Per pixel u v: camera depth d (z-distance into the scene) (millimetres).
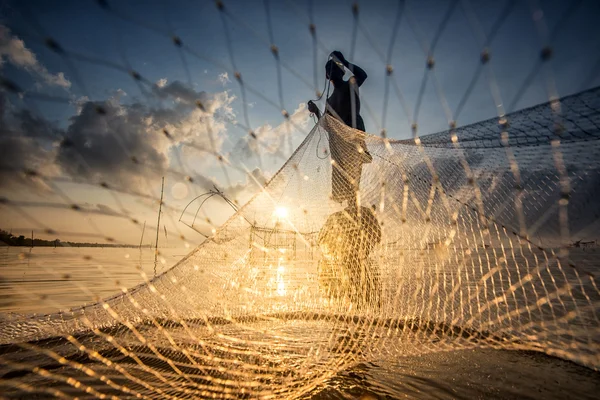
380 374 2717
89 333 3510
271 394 2289
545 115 2205
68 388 2396
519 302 3654
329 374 2646
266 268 4293
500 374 2686
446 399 2297
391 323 3643
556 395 2342
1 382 2521
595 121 2049
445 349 3148
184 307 3828
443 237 3518
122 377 2553
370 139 3879
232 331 3480
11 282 9102
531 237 2633
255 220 4105
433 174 3359
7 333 3553
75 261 17094
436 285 3641
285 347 3111
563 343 3078
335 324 3732
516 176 2512
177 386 2363
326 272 4180
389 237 3812
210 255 4133
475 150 3086
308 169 4312
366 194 3902
